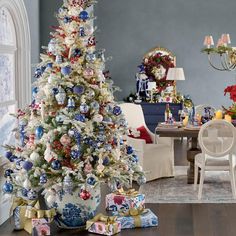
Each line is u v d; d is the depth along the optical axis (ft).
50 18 35.37
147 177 35.81
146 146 35.73
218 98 49.67
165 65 49.16
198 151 35.40
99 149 26.37
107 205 28.50
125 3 49.42
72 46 26.68
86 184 26.16
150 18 49.47
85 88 26.73
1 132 29.71
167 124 36.63
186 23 49.37
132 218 27.45
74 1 26.96
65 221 26.99
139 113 38.24
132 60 49.67
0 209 28.32
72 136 26.13
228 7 49.06
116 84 49.88
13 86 31.14
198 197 32.22
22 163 26.43
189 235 26.76
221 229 27.45
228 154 32.55
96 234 26.61
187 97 48.60
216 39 49.32
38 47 34.94
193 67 49.57
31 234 26.71
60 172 26.35
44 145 26.53
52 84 26.55
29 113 27.30
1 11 29.60
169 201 31.76
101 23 49.57
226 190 33.83
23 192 26.63
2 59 29.86
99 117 26.48
